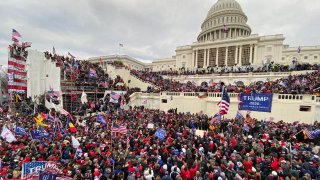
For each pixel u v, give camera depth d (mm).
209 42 64875
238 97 23969
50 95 26969
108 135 13609
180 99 31953
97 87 35750
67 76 33219
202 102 29484
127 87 41719
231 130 16969
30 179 6582
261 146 11750
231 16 81812
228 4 85312
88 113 25578
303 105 21844
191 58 70750
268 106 20625
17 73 20203
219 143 12250
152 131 14828
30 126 14672
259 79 38062
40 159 8516
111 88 37875
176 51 74125
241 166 8906
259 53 59250
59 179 6227
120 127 12273
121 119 20297
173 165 8906
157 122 19609
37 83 30203
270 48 57875
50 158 8469
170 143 11625
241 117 20438
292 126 18078
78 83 33406
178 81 47312
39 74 30547
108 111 25969
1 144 10375
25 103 25031
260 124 18547
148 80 46812
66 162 8664
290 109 22625
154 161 9250
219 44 63125
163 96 34250
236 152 10484
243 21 84438
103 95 36969
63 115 19625
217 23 84312
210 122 19609
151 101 36156
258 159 9758
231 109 25984
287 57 71750
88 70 39219
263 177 8141
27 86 28828
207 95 29594
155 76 51844
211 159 9609
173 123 19281
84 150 10406
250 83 37281
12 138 10852
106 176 7621
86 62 43781
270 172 8531
